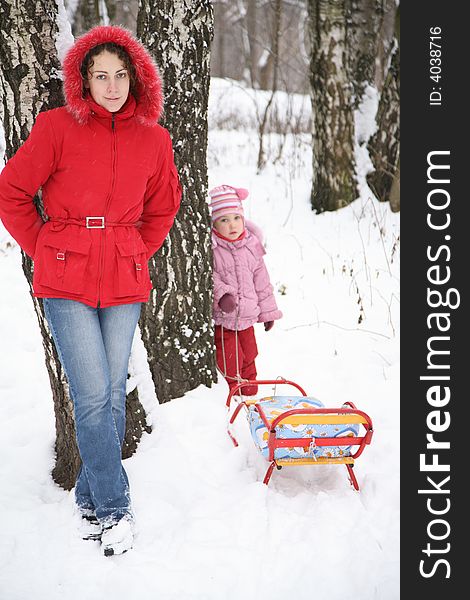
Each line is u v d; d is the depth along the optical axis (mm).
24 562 2492
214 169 9164
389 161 7316
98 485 2531
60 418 3000
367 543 2578
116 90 2355
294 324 4906
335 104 7086
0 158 6629
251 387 3832
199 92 3307
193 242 3406
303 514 2762
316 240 6578
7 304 5258
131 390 3088
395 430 3391
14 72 2592
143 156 2488
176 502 2822
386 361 4297
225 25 16719
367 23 7531
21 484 3016
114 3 8422
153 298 3340
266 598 2342
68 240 2422
